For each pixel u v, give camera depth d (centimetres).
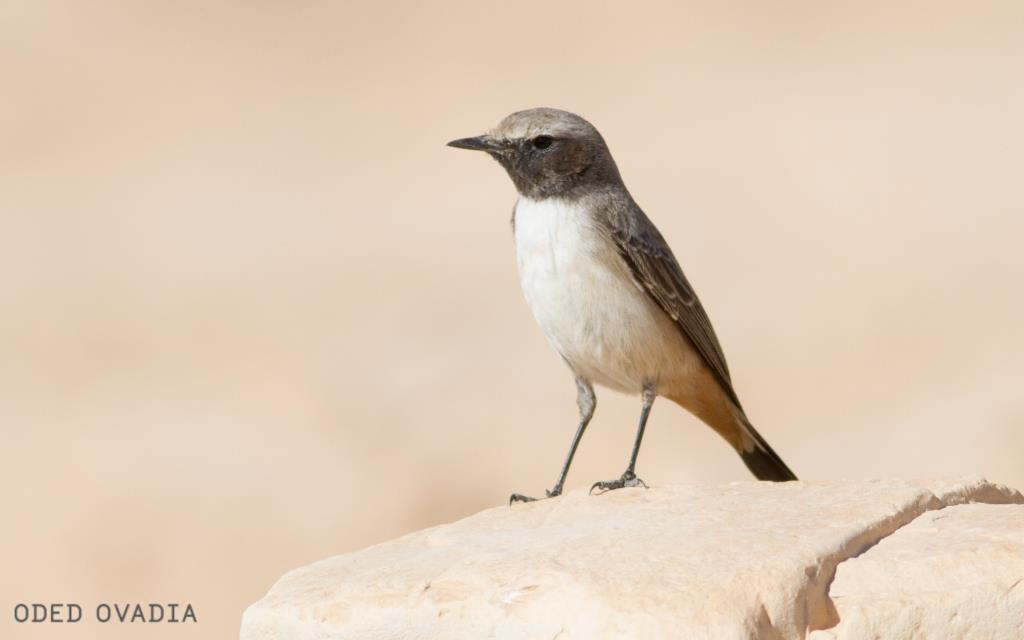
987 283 1861
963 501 696
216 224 2380
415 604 602
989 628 562
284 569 1419
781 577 571
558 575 590
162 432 1680
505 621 581
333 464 1580
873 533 627
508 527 720
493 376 1748
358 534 1466
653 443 1555
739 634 547
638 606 561
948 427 1538
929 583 577
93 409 1753
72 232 2359
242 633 630
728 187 2311
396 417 1672
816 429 1588
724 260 2033
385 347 1866
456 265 2120
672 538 631
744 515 670
